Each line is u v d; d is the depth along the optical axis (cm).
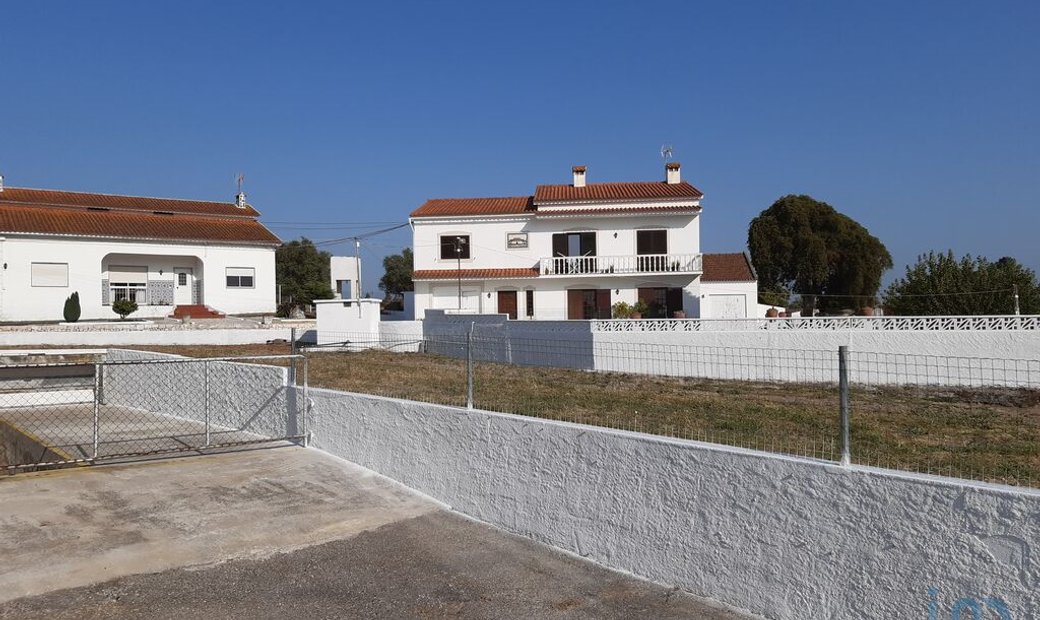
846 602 498
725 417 957
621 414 975
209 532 756
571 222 3441
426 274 3475
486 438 801
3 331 2792
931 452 738
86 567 656
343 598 602
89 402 1792
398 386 1309
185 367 1523
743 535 559
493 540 738
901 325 1839
